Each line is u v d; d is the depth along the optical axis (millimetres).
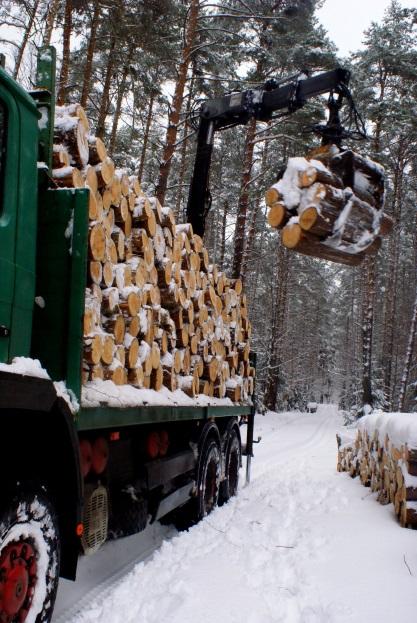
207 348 6641
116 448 4289
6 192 2812
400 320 38844
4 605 2500
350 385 46406
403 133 24984
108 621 3371
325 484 8992
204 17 13078
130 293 4219
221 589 3840
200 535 5496
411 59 25156
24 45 12781
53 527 2873
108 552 4797
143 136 21375
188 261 5973
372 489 7746
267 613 3475
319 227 4469
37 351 3184
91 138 3980
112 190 4207
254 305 33812
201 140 8453
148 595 3785
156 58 16297
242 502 7500
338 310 56750
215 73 17641
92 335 3537
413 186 30344
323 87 6852
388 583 3818
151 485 4566
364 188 4867
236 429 8141
